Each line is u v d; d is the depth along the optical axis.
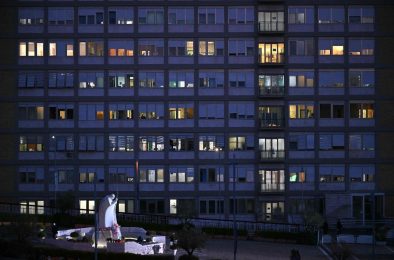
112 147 95.38
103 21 95.44
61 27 95.50
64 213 81.69
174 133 95.31
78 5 95.38
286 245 74.06
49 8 95.44
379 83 95.25
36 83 95.38
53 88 95.38
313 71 95.25
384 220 92.00
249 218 94.69
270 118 95.12
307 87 95.19
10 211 89.56
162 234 73.69
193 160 95.00
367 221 91.44
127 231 71.81
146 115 95.38
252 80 95.25
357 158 94.94
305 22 95.25
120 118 95.38
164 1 95.31
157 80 95.25
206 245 71.94
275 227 82.19
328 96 95.12
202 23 95.25
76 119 95.44
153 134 95.38
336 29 95.31
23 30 95.31
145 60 95.25
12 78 95.50
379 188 95.00
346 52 95.25
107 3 95.38
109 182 95.12
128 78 95.31
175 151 95.19
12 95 95.38
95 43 95.50
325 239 77.19
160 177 95.25
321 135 95.19
